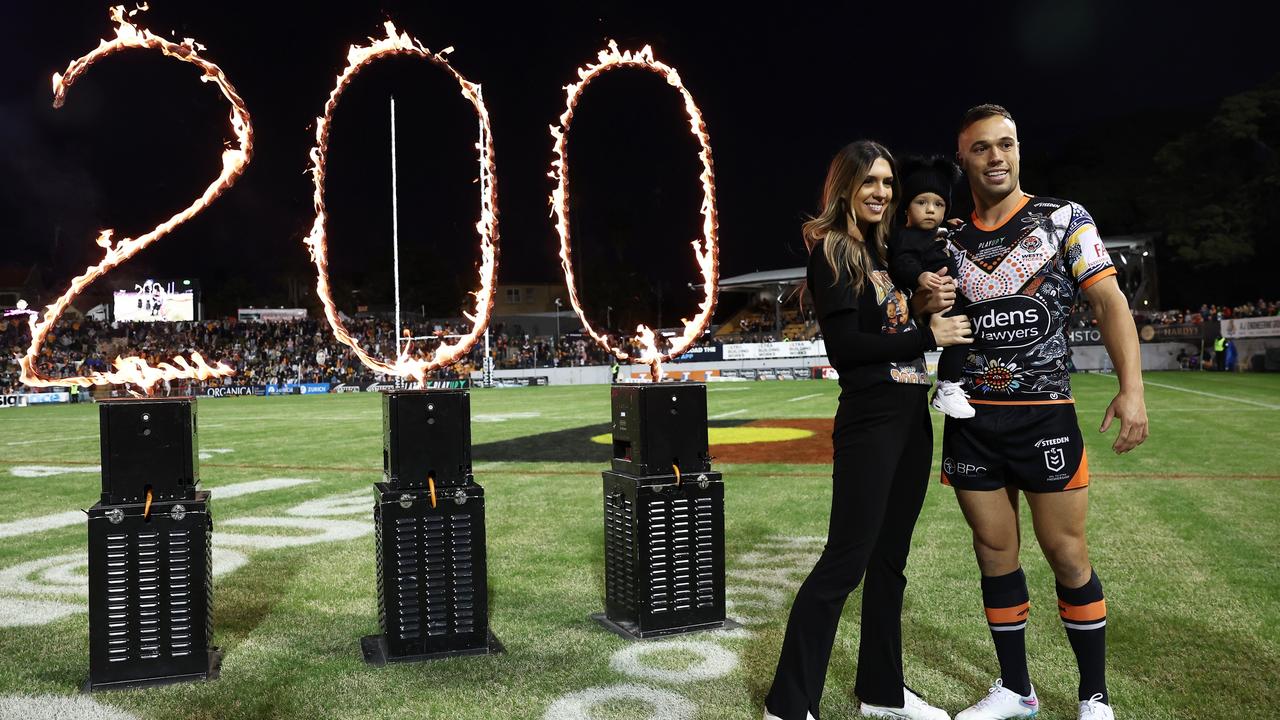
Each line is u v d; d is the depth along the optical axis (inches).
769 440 478.6
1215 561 192.1
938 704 121.1
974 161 113.3
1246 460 350.3
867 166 107.9
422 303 2674.7
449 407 143.4
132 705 123.7
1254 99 1729.8
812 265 110.2
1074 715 115.9
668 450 150.3
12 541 244.2
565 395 1140.5
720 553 154.0
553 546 223.0
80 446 544.4
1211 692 121.9
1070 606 112.7
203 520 133.1
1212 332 1382.9
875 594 115.5
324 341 1897.1
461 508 142.3
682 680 130.0
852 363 108.0
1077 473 109.3
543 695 125.2
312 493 320.8
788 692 106.7
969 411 109.1
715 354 1755.7
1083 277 108.0
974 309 112.4
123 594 130.8
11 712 121.5
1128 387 105.4
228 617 165.8
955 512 249.0
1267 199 1745.8
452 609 142.0
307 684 130.6
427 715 119.0
